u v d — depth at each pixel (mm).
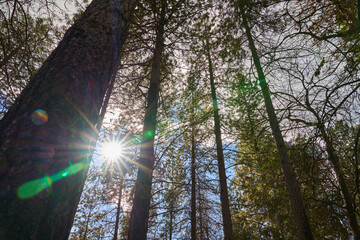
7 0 3555
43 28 4590
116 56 1503
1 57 3938
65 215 839
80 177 972
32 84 1009
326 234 6473
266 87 6676
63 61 1114
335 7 5008
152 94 5461
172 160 10406
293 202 5195
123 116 8172
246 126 7723
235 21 6621
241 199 10648
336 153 4898
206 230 8812
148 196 4285
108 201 12250
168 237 10367
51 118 862
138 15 6480
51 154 800
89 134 1045
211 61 8609
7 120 856
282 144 5984
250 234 10586
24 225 643
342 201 5574
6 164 698
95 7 1655
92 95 1103
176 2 6883
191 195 9445
